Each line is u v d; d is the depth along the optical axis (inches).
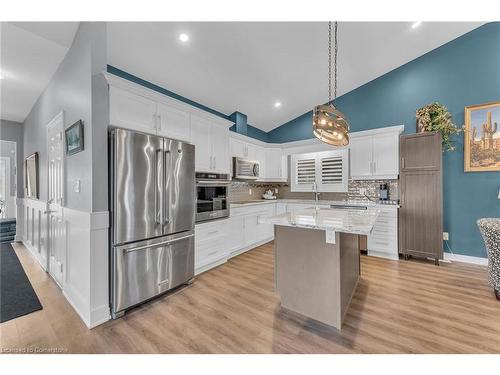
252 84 150.4
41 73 111.4
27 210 166.7
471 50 133.9
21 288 103.6
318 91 174.9
